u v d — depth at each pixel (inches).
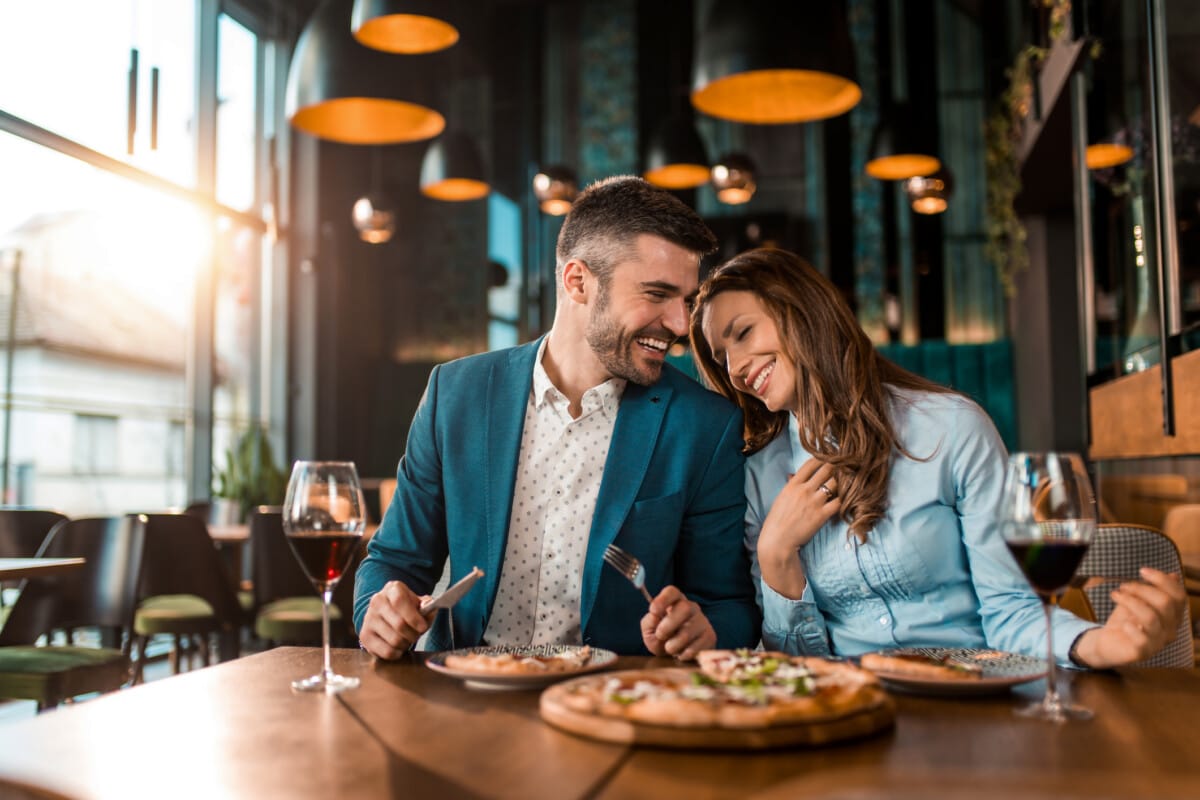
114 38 223.6
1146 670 46.8
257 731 35.8
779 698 34.4
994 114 286.5
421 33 149.3
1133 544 69.1
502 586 64.2
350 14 149.4
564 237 63.8
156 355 239.6
